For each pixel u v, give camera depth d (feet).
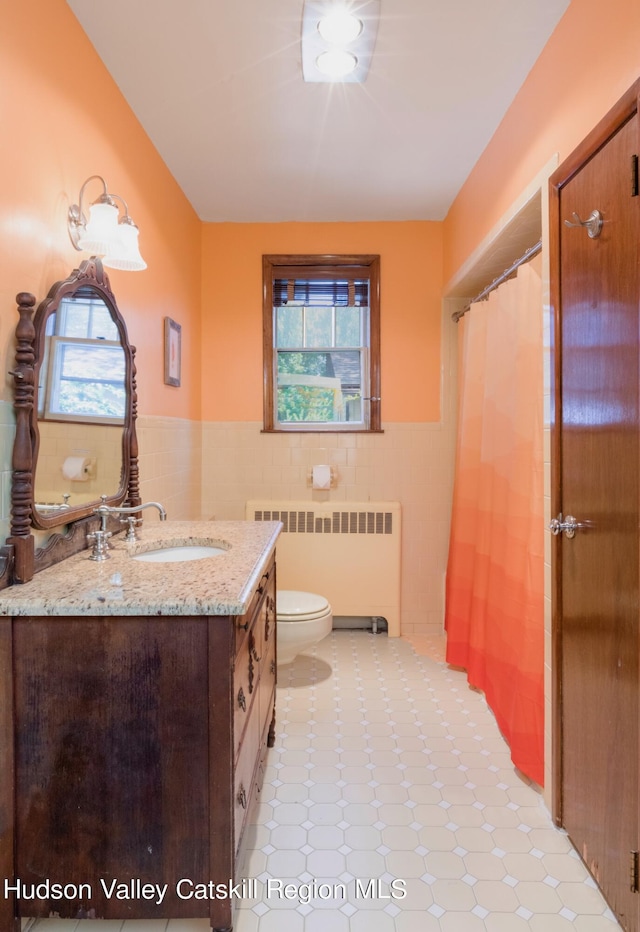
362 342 10.21
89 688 3.65
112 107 5.79
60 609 3.52
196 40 5.28
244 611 3.53
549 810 5.25
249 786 4.52
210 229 9.85
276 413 10.20
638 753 3.80
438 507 9.99
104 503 5.20
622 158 3.92
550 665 5.21
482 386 8.04
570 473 4.84
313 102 6.31
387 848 4.80
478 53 5.50
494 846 4.84
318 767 5.96
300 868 4.58
